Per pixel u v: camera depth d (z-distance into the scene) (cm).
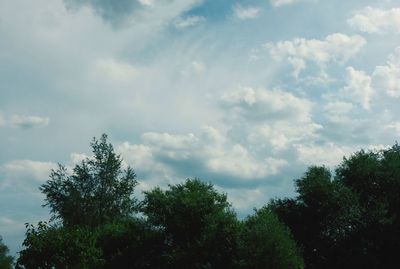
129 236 5281
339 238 5275
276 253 4166
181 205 5056
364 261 5084
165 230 5219
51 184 5897
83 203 5853
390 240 5206
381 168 5688
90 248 3066
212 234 4694
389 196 5512
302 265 4309
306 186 5438
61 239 2955
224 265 4644
